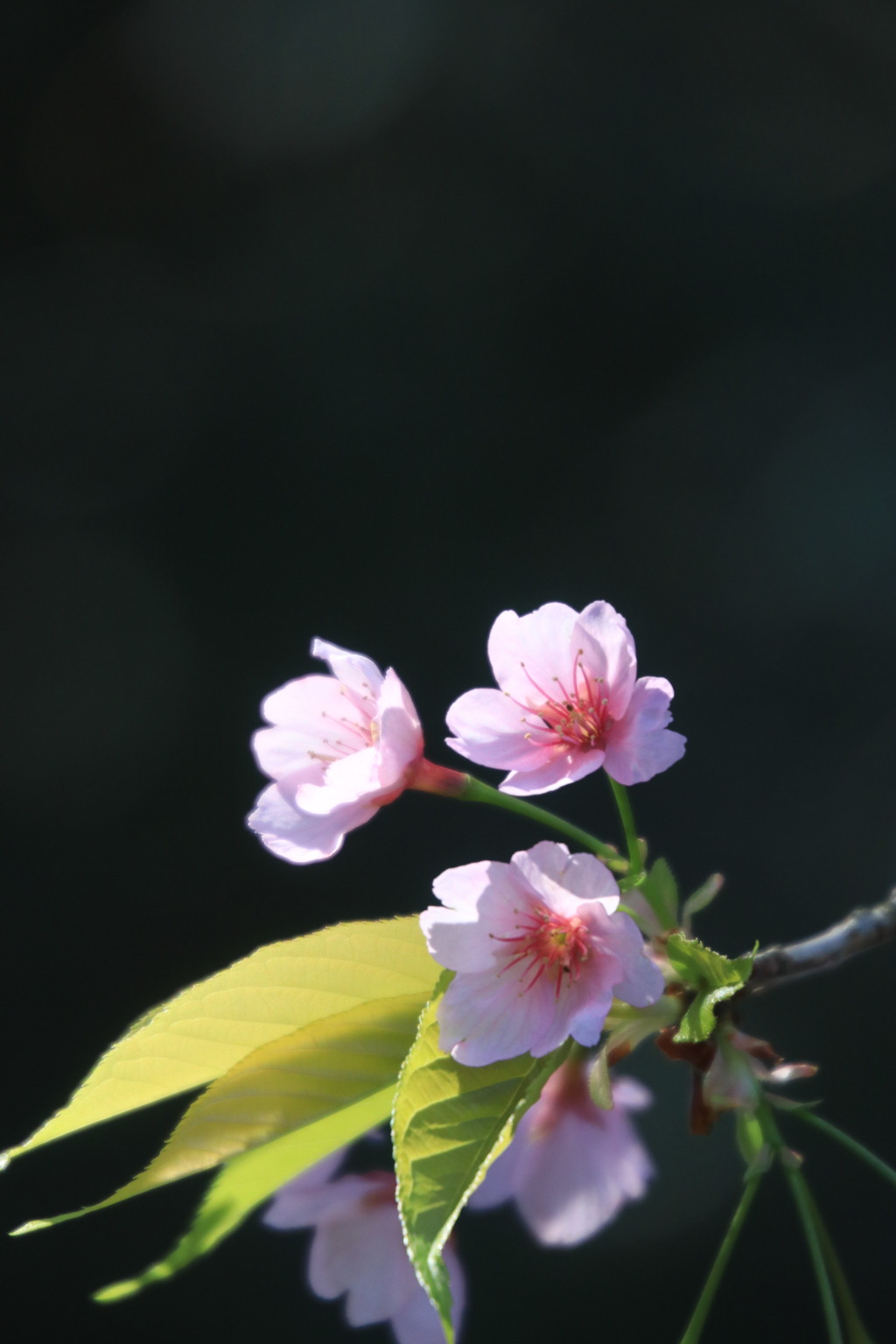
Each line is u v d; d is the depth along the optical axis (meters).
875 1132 1.62
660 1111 1.61
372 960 0.88
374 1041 0.88
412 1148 0.85
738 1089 0.88
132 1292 0.87
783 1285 1.54
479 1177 0.85
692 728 1.98
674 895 0.89
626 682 0.89
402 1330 0.91
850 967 1.70
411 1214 0.85
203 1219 0.88
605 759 0.89
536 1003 0.87
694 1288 1.54
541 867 0.87
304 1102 0.88
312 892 1.87
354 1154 0.93
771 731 1.96
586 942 0.87
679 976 0.88
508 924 0.87
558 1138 0.94
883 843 1.84
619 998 0.88
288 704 0.91
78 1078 1.82
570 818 1.86
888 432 2.09
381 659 2.11
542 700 0.90
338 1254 0.92
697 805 1.91
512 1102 0.86
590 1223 0.93
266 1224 0.92
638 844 0.89
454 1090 0.86
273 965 0.88
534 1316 1.50
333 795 0.89
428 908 0.87
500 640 0.90
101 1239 1.58
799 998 1.69
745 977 0.88
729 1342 1.50
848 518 2.05
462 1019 0.87
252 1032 0.88
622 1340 1.50
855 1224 1.57
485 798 0.90
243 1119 0.88
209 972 1.86
